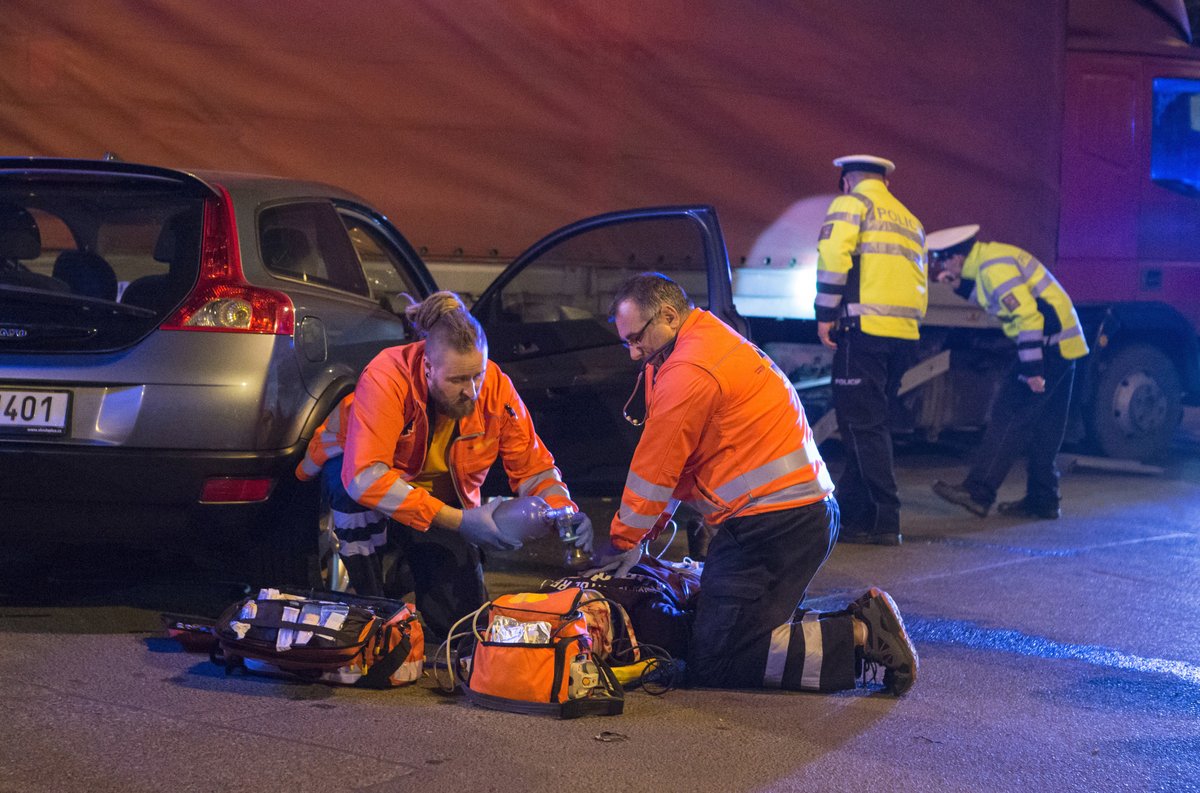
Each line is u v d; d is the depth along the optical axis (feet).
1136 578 23.61
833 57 30.35
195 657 16.34
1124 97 35.04
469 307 28.58
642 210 24.17
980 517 29.40
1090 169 34.91
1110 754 14.34
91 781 12.20
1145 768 13.93
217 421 16.69
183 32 27.04
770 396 15.79
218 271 17.22
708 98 29.53
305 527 17.74
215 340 16.89
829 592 21.84
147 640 17.01
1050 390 29.07
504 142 28.53
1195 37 39.47
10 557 21.17
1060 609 21.13
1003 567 24.29
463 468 16.75
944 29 31.07
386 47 27.84
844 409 26.32
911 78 30.94
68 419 16.62
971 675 17.21
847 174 26.86
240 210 17.85
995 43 31.45
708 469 15.97
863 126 30.66
